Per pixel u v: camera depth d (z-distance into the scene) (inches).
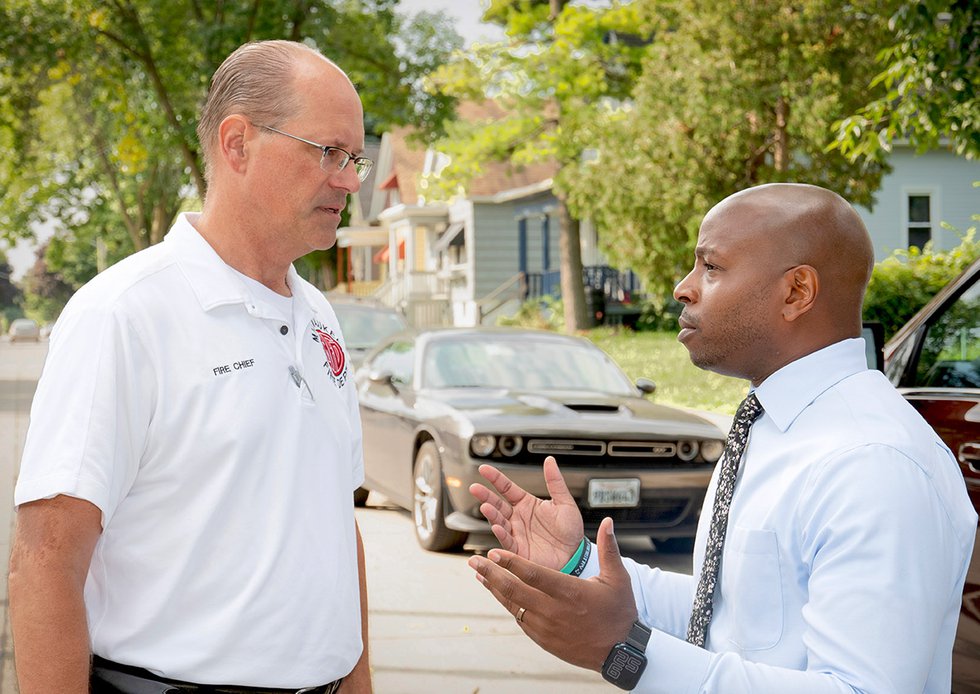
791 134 647.1
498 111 1509.6
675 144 661.3
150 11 1128.2
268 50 73.7
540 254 1384.1
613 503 246.7
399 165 1753.2
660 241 692.7
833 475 58.9
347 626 75.2
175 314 70.1
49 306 4771.2
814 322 64.9
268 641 69.8
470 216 1366.9
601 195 742.5
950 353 135.9
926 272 539.2
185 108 1151.0
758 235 65.3
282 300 76.4
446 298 1512.1
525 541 72.1
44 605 62.9
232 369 70.9
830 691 54.4
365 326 514.9
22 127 1279.5
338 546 74.9
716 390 577.6
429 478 264.8
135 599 68.8
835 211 65.1
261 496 70.6
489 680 176.1
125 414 67.2
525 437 247.6
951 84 321.1
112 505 66.5
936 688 62.7
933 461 59.4
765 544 61.5
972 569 116.9
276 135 72.4
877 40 613.3
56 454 64.7
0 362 1326.3
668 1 738.2
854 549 56.5
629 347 819.4
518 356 306.8
